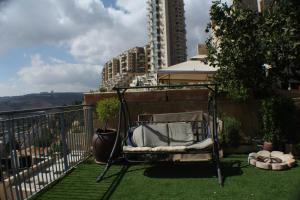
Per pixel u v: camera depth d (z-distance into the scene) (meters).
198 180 5.71
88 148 7.99
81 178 6.07
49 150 5.89
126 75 57.41
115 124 8.39
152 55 60.94
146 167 6.73
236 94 7.86
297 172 6.02
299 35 7.49
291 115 7.38
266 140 7.42
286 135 7.39
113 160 7.05
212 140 6.14
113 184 5.64
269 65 8.09
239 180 5.62
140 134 6.88
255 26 7.99
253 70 8.00
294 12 7.56
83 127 7.74
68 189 5.42
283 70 8.14
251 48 7.91
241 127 8.13
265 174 5.94
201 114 7.32
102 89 9.63
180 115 7.40
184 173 6.19
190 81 13.26
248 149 7.81
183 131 7.02
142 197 4.93
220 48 8.29
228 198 4.76
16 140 4.79
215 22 8.38
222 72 8.16
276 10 7.83
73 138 7.03
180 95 8.31
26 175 5.06
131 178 5.97
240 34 8.00
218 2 8.16
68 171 6.58
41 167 5.50
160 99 8.36
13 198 4.61
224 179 5.70
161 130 7.00
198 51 14.83
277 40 7.54
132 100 8.39
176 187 5.35
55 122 6.20
